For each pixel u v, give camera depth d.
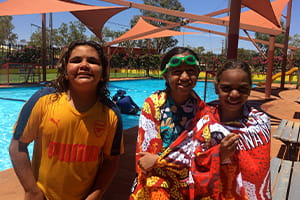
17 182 3.09
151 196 1.71
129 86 19.73
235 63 1.69
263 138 1.64
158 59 28.45
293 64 26.66
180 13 8.62
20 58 24.75
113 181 3.15
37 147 1.64
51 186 1.62
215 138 1.69
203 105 1.80
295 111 8.85
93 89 1.62
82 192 1.71
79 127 1.58
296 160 4.34
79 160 1.61
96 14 13.27
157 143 1.73
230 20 6.89
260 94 13.88
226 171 1.66
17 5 9.05
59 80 1.63
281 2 12.13
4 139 6.70
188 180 1.71
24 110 1.56
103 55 1.67
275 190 2.58
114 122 1.71
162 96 1.79
